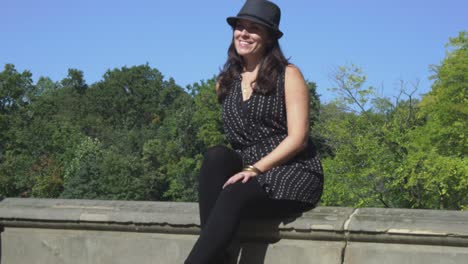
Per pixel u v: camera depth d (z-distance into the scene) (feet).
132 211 11.27
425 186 64.44
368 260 9.77
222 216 9.37
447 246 9.41
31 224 12.00
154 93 318.45
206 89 164.14
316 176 10.32
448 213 9.70
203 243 9.29
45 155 205.26
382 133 72.69
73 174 187.01
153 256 11.12
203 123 166.71
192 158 181.06
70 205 11.93
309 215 10.11
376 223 9.66
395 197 74.08
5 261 12.17
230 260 10.33
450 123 64.80
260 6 10.44
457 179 64.90
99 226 11.48
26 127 223.30
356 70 74.23
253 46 10.44
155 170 184.14
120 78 317.01
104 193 173.06
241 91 10.59
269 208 9.88
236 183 9.55
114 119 311.68
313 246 10.05
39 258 11.95
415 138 67.56
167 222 10.89
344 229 9.79
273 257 10.25
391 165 69.92
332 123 73.92
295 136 9.91
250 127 10.35
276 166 10.06
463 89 63.46
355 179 72.69
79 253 11.66
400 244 9.65
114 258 11.41
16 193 189.98
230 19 10.62
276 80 10.21
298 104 10.05
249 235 10.39
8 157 193.06
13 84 250.57
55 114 273.13
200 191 9.91
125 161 175.01
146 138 228.43
